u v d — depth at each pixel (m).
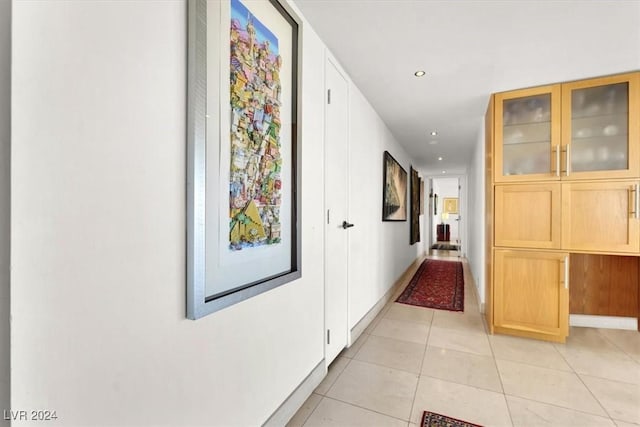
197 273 0.95
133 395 0.79
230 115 1.12
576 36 1.74
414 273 5.27
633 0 1.42
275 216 1.41
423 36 1.78
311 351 1.78
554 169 2.38
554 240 2.40
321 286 1.91
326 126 1.97
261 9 1.29
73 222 0.66
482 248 3.34
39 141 0.61
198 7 0.94
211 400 1.05
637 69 2.14
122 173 0.76
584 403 1.65
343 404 1.66
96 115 0.70
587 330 2.71
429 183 8.34
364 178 2.79
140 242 0.80
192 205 0.93
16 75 0.58
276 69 1.40
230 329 1.14
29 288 0.60
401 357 2.21
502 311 2.58
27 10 0.59
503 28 1.68
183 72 0.92
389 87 2.52
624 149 2.21
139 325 0.80
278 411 1.44
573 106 2.34
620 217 2.21
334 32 1.76
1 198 0.58
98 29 0.70
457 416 1.55
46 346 0.62
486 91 2.57
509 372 1.98
